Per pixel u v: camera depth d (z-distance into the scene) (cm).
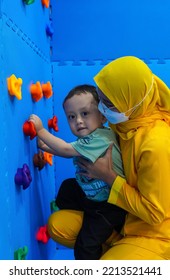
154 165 107
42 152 142
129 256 110
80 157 116
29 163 125
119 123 116
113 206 120
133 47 184
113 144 116
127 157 115
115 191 112
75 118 119
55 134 181
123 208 114
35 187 134
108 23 184
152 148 107
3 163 98
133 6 184
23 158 118
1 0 100
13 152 107
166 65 184
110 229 121
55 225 134
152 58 184
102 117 121
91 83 184
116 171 117
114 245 118
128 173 115
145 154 107
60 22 185
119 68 107
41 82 155
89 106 117
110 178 113
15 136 109
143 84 107
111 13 184
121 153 117
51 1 185
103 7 184
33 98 134
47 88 151
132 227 117
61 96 184
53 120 164
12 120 107
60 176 182
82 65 185
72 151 115
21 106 117
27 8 133
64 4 185
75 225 132
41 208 143
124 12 184
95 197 120
